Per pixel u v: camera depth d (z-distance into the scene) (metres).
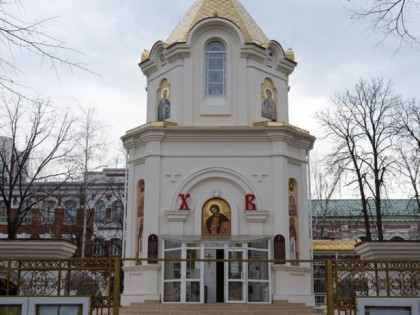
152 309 21.14
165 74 27.33
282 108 27.61
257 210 23.80
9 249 17.75
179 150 24.78
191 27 26.58
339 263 11.42
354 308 11.06
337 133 32.75
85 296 10.96
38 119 36.78
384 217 47.88
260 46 26.72
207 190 24.41
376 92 32.38
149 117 27.77
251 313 19.80
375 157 31.44
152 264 23.38
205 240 23.36
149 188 24.36
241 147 24.80
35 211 41.50
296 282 23.66
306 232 25.02
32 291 12.23
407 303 10.77
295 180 25.45
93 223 44.56
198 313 19.61
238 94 26.03
